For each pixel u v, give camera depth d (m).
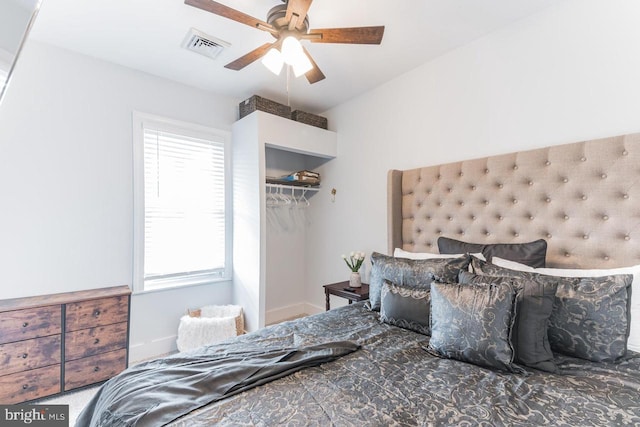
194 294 3.03
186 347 2.60
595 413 0.95
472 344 1.32
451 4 1.89
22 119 2.18
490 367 1.28
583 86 1.81
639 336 1.33
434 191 2.51
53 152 2.30
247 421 0.93
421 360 1.37
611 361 1.27
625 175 1.63
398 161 2.87
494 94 2.20
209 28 2.09
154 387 1.10
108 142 2.53
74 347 2.09
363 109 3.19
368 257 3.14
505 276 1.59
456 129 2.42
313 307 3.81
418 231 2.65
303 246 3.94
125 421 0.95
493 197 2.17
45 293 2.26
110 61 2.54
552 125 1.93
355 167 3.29
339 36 1.73
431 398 1.05
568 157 1.82
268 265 3.62
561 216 1.86
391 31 2.16
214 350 1.46
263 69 2.67
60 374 2.03
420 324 1.71
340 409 0.98
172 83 2.88
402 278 1.98
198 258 3.06
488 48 2.22
